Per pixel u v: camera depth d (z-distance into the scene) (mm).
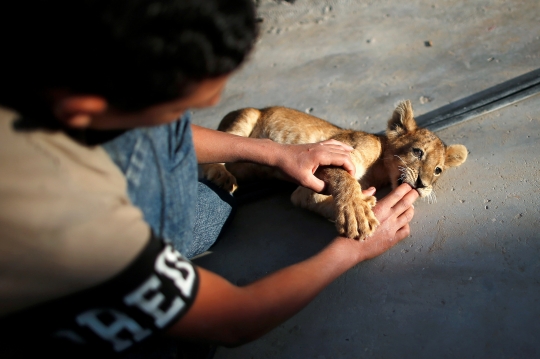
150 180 1401
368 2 4934
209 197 2486
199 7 846
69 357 1303
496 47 3875
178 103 969
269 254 2549
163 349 1570
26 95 992
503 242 2293
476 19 4273
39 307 1133
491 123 3139
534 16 4098
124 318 1172
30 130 1032
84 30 827
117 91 903
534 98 3201
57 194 1043
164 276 1164
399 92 3713
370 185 3203
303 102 3863
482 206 2545
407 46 4191
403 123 3203
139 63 857
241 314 1337
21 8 832
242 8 918
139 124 1033
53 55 857
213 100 1070
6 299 1090
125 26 821
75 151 1103
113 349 1234
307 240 2596
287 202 2916
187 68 887
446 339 1926
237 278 2436
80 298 1122
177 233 1595
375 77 3939
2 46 875
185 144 1581
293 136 3271
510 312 1964
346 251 1854
